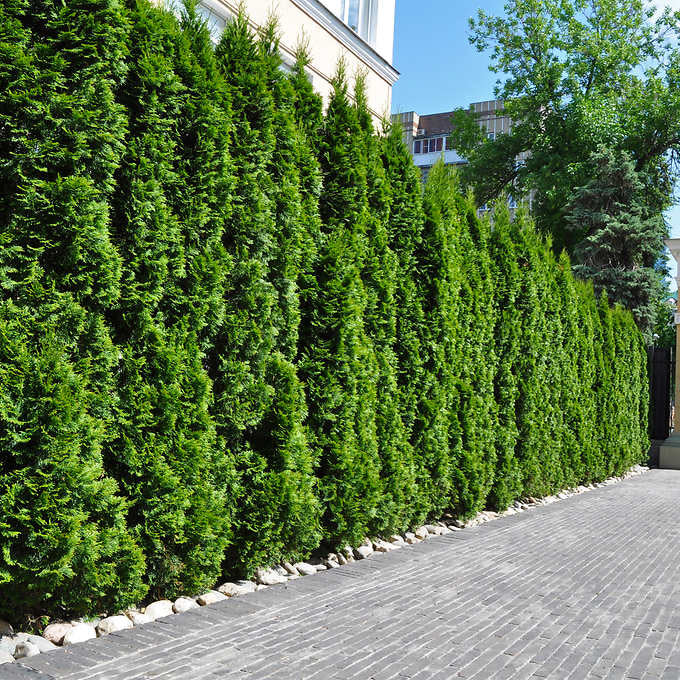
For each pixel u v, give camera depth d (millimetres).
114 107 4270
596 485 14859
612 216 23578
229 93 5355
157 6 4965
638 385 18406
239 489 5441
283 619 4473
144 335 4652
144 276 4652
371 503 6758
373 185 7352
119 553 4367
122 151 4438
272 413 5754
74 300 4160
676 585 5910
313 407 6422
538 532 8438
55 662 3535
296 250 6047
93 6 4199
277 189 5887
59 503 3938
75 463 3971
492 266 10172
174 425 4770
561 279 13062
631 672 3760
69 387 3992
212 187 5145
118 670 3455
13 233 3893
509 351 10461
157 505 4617
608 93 27875
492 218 11234
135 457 4527
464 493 8773
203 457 5000
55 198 3996
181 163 4945
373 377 7090
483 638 4254
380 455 7277
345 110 7055
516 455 10867
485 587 5559
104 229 4227
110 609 4430
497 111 30375
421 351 8125
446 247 8477
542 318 11641
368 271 7207
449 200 8859
